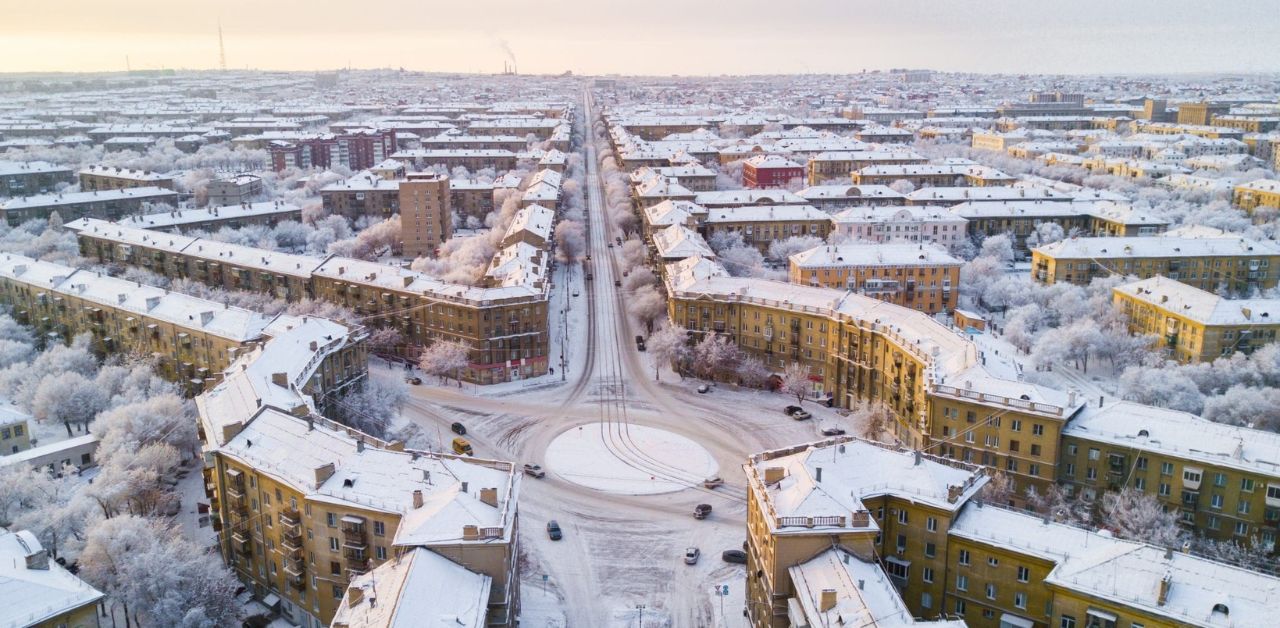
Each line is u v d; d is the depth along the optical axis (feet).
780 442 587.27
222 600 370.53
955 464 392.27
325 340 570.05
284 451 398.42
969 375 496.64
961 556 355.36
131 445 492.95
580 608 411.13
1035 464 468.75
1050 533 345.72
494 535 327.88
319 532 367.04
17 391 635.25
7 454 544.62
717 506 504.84
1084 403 479.82
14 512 442.09
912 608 370.53
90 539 386.73
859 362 624.18
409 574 305.53
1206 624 287.69
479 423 618.85
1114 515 434.30
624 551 459.32
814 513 340.59
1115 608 305.53
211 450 411.75
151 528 401.49
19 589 308.19
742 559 447.01
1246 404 569.64
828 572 324.39
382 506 354.13
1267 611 285.64
